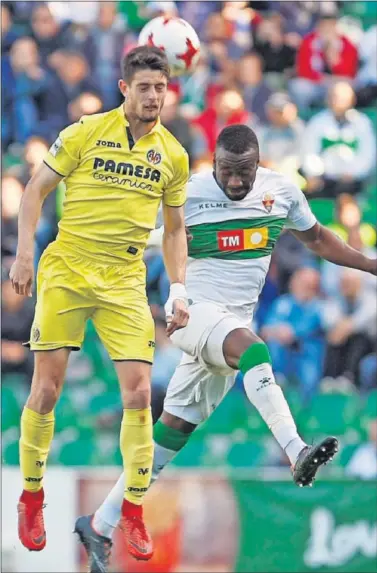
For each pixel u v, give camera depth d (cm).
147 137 2186
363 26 5228
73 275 2197
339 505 3619
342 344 4512
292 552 3584
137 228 2197
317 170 4838
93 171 2167
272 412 2272
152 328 2236
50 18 4962
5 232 4509
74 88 4856
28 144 4647
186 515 3556
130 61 2131
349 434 4419
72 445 4328
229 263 2512
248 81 4969
